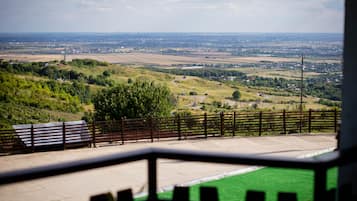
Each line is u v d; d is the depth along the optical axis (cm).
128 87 2364
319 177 193
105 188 952
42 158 1338
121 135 1530
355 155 199
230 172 865
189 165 1077
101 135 1515
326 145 1368
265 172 840
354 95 218
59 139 1461
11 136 1409
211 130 1605
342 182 228
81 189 948
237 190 747
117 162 201
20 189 944
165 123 1586
